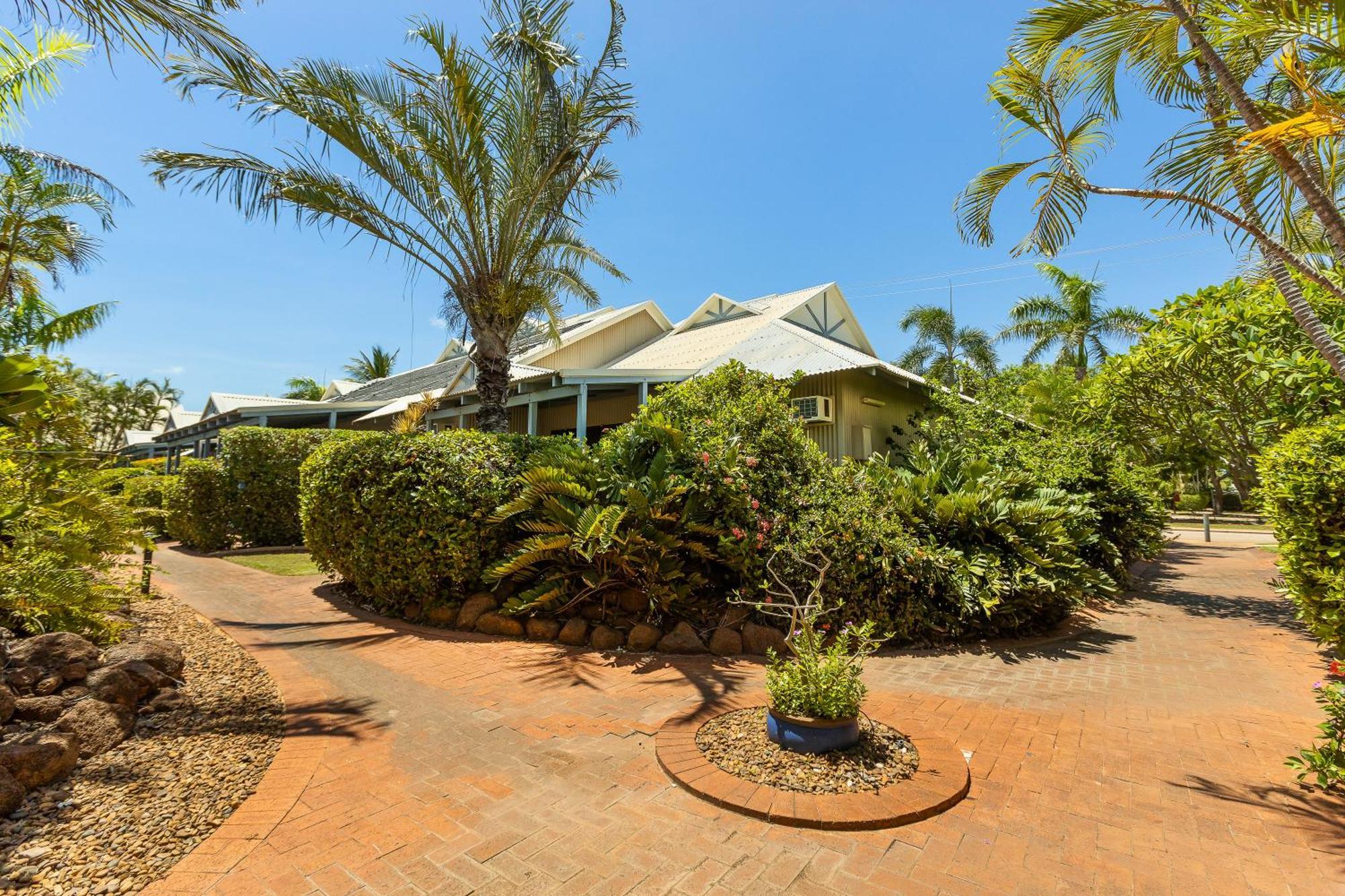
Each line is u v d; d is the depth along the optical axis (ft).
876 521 20.92
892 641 20.51
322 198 27.86
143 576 23.68
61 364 18.38
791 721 11.71
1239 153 13.35
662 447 22.33
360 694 15.23
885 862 8.61
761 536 19.72
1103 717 14.39
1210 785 11.01
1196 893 7.98
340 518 23.72
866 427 44.75
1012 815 9.93
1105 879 8.27
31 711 11.51
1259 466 19.07
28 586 13.47
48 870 7.98
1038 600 21.68
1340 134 11.49
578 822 9.52
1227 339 26.78
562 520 20.54
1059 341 83.35
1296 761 10.62
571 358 60.29
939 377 46.68
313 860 8.44
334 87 26.21
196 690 15.07
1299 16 12.19
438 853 8.64
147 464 19.67
